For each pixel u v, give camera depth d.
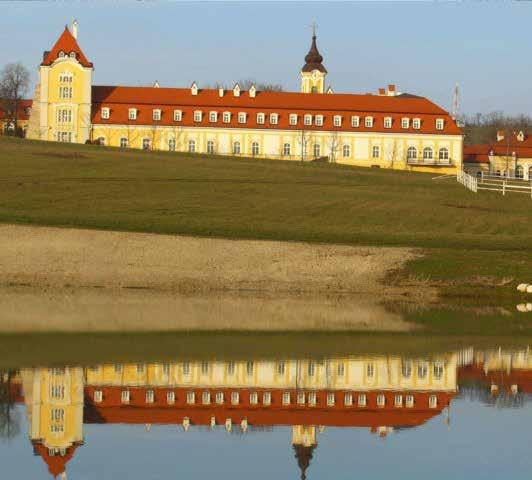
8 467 38.12
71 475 37.38
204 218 104.56
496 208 120.75
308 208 115.06
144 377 52.44
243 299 80.00
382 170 168.12
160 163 150.88
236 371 54.38
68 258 87.88
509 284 84.94
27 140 170.62
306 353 59.25
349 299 81.31
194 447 41.03
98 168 140.62
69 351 58.16
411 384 52.09
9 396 47.91
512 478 37.47
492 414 46.38
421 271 86.75
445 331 67.31
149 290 83.31
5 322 67.19
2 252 88.12
